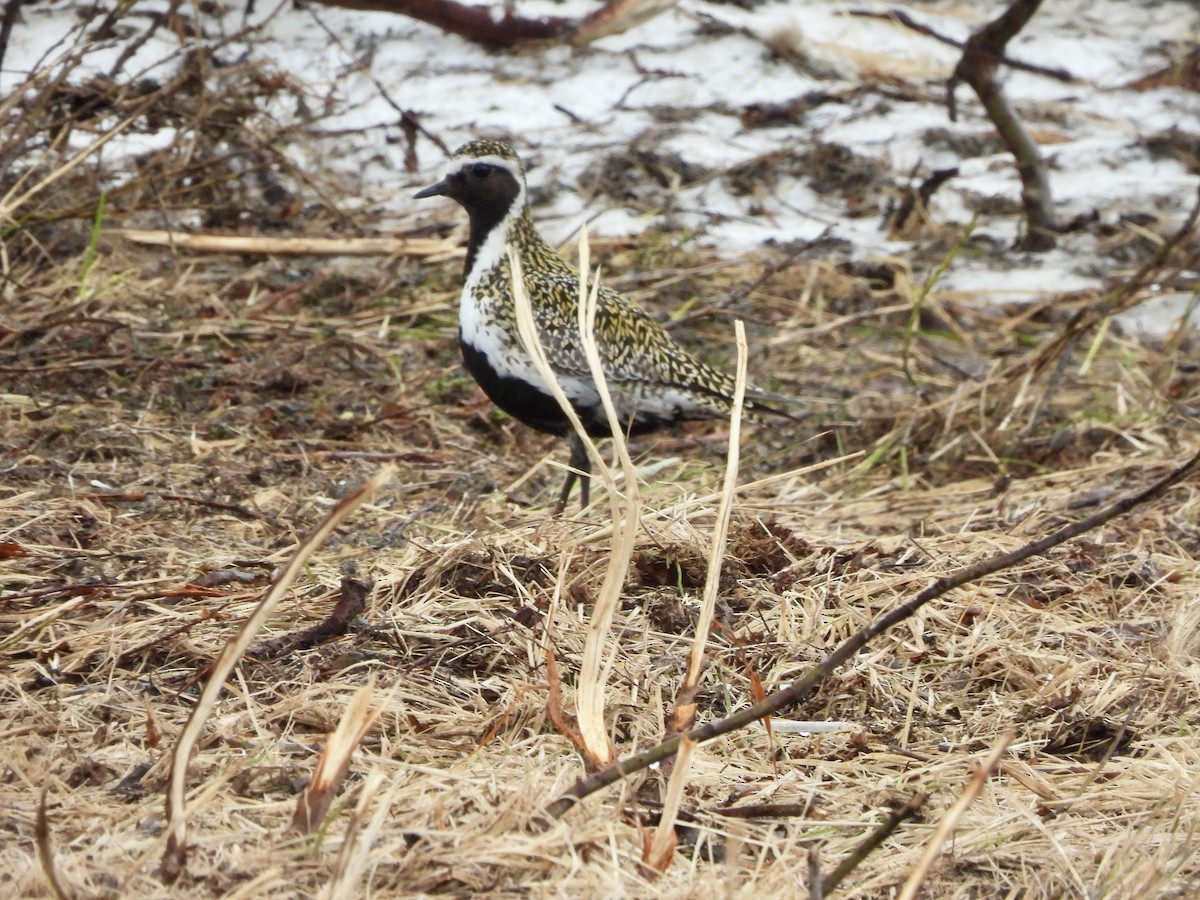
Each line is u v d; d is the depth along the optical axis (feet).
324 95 56.59
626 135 57.88
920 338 49.16
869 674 26.86
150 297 44.93
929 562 31.83
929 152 59.88
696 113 59.98
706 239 53.47
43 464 34.99
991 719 25.94
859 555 31.45
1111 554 33.06
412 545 31.68
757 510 34.68
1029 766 24.13
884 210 56.70
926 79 64.18
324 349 43.50
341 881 18.30
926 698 26.78
